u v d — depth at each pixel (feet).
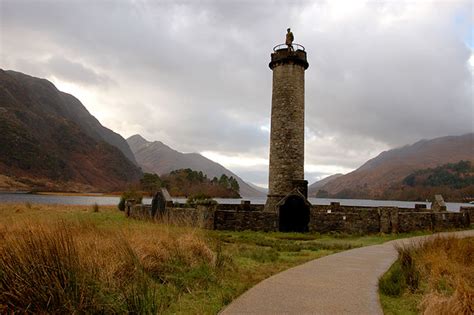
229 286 27.73
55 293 18.74
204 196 105.29
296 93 84.94
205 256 32.89
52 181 539.70
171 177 413.59
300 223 74.69
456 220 80.74
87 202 241.14
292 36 87.76
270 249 47.09
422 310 22.89
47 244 20.66
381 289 26.78
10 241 22.88
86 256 23.84
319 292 24.57
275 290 25.04
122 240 27.78
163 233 35.76
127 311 19.66
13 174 496.64
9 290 18.81
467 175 590.14
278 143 84.12
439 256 35.58
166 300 23.36
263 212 72.38
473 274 32.55
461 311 21.30
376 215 71.31
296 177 82.79
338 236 67.41
